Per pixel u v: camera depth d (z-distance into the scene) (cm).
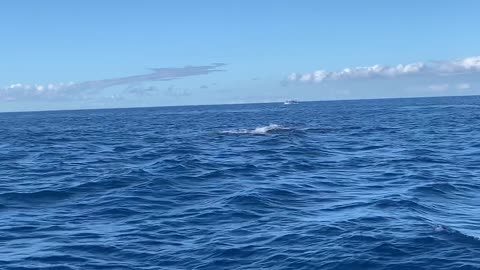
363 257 982
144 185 1844
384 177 2027
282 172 2202
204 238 1160
